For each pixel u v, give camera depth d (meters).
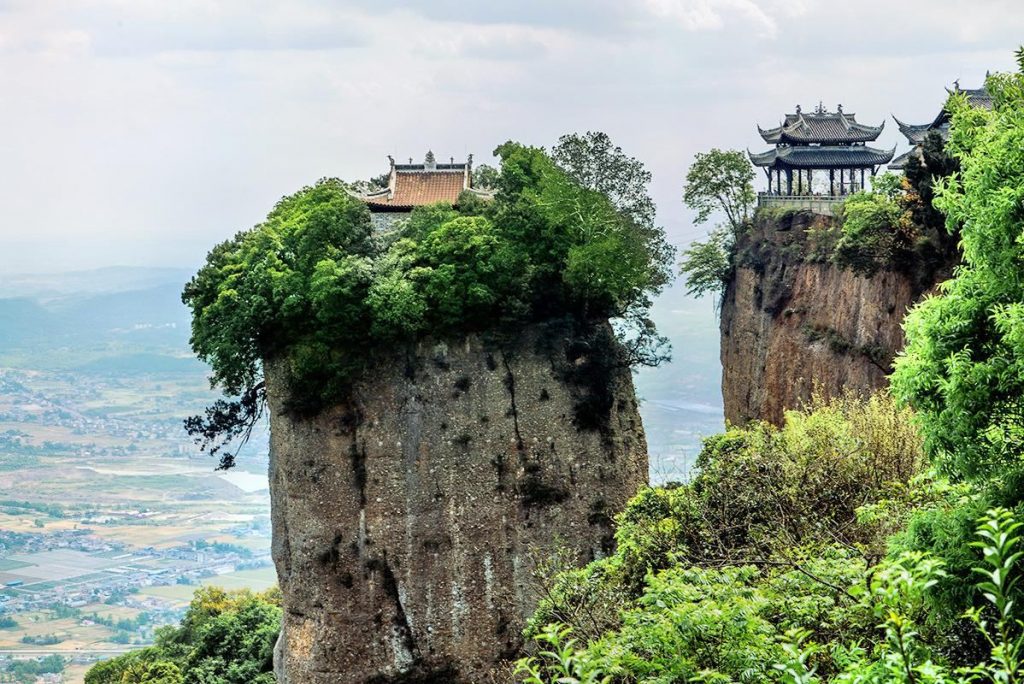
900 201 84.38
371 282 87.25
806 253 95.62
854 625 34.34
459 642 87.88
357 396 87.94
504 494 89.31
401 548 87.62
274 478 90.94
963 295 38.66
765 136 109.62
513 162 95.94
